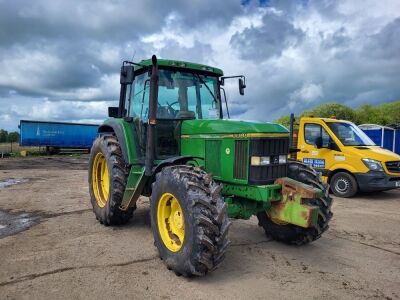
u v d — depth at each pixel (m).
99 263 4.39
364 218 7.14
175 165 4.45
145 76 5.64
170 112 5.48
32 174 13.91
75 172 14.78
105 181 6.38
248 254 4.86
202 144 4.95
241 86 5.90
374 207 8.32
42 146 28.33
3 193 9.27
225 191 4.76
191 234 3.82
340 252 5.04
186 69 5.66
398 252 5.11
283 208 4.47
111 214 5.79
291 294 3.71
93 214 6.90
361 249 5.20
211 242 3.73
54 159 23.39
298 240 5.07
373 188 9.20
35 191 9.60
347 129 10.16
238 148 4.54
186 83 5.66
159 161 5.18
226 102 6.02
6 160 22.34
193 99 5.69
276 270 4.33
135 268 4.27
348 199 9.38
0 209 7.34
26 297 3.53
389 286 3.96
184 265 3.90
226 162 4.66
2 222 6.30
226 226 3.80
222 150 4.71
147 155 4.92
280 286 3.89
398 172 9.31
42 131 27.84
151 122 4.86
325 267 4.47
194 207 3.83
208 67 5.76
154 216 4.45
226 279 4.04
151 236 5.50
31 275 4.03
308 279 4.09
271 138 4.53
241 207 4.70
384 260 4.77
